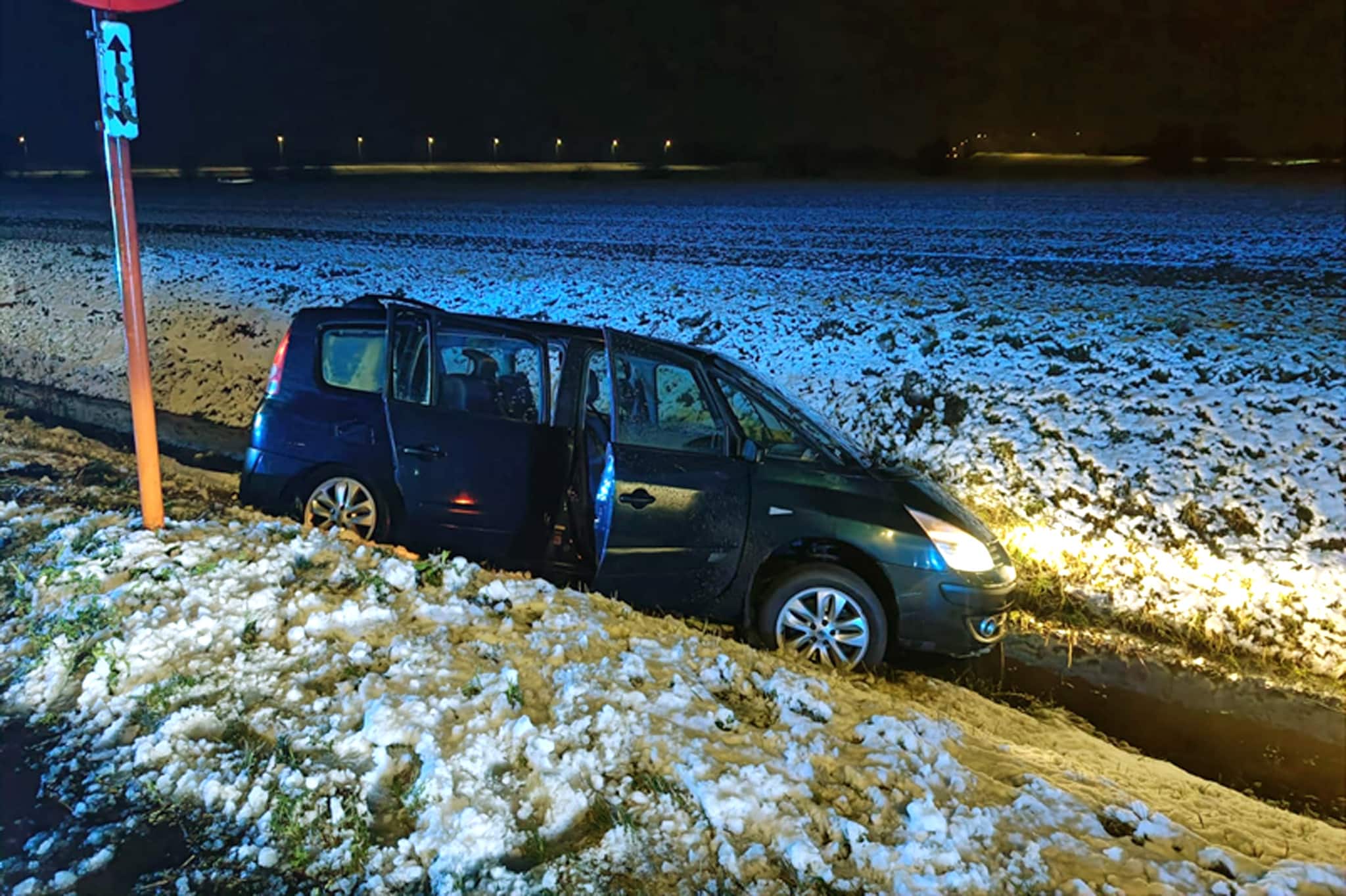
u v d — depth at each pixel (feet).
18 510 16.37
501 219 80.07
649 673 12.55
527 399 18.62
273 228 72.13
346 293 46.03
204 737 10.28
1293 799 15.10
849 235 66.80
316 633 12.53
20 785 9.50
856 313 39.60
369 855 8.86
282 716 10.68
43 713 10.69
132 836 8.94
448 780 9.64
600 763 10.32
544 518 18.02
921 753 11.71
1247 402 28.19
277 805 9.27
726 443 17.02
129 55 13.23
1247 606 21.66
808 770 10.77
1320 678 19.60
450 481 18.13
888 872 9.25
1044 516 25.54
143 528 15.06
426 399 18.47
